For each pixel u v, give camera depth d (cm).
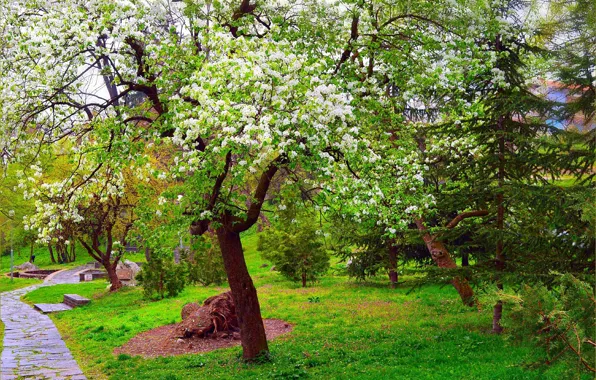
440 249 1619
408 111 1720
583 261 1010
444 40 1095
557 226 1055
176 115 899
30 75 1027
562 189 1019
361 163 1043
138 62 1059
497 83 1192
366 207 1021
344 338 1341
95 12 988
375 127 1185
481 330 1298
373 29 1082
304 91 862
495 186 1191
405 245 2133
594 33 1106
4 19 1027
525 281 1057
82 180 1325
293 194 1070
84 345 1556
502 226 1263
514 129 1284
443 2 1045
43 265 5866
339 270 2445
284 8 1130
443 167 1323
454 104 1294
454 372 917
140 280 2427
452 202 1262
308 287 2483
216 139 847
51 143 1183
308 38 1077
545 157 1121
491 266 1242
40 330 1920
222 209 1027
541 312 440
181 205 980
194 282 2839
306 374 1024
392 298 1950
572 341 433
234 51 1009
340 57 1134
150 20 1059
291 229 2550
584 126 1122
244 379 1030
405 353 1123
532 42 1420
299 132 855
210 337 1541
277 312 1806
